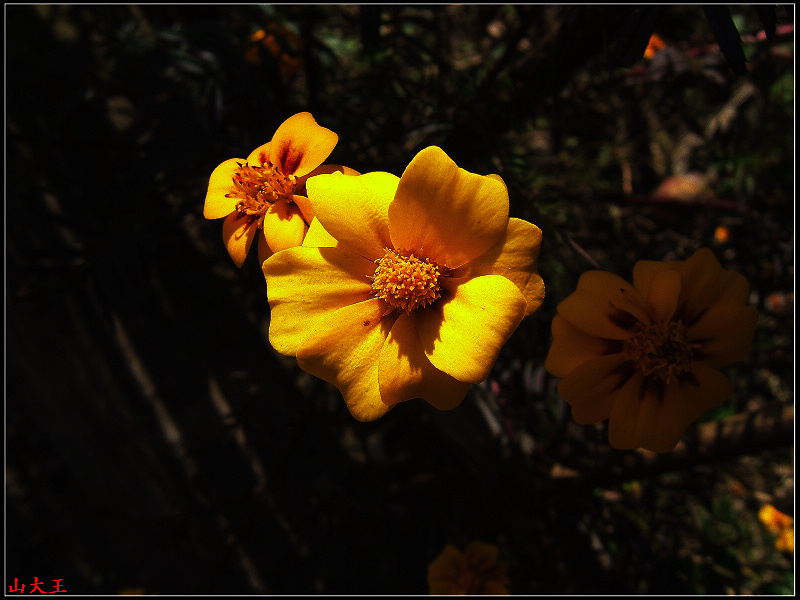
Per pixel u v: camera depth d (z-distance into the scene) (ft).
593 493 0.83
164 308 0.97
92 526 1.14
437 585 0.76
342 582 1.10
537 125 0.83
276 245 0.45
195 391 1.02
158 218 0.77
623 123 1.12
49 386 1.01
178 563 1.11
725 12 0.49
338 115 0.69
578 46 0.62
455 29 0.99
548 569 0.87
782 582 0.97
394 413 0.96
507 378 0.80
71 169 0.81
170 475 1.06
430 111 0.68
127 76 0.66
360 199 0.43
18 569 1.13
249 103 0.64
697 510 1.00
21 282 0.90
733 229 1.00
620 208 1.01
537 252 0.42
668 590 0.83
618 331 0.47
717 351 0.48
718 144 1.02
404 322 0.43
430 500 0.92
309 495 0.95
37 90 0.69
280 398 1.02
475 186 0.42
